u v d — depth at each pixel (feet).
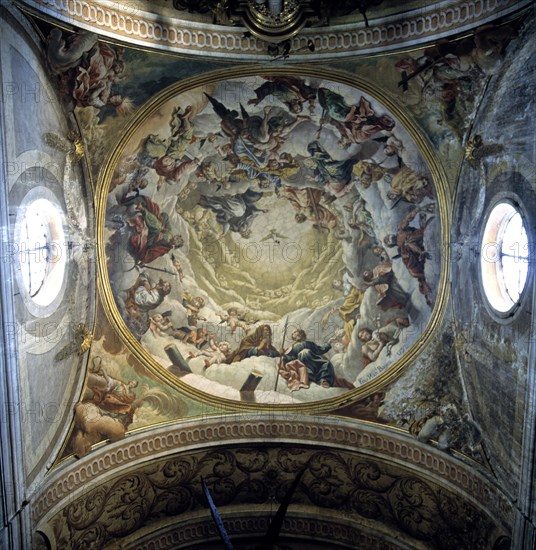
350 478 53.67
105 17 43.96
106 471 49.78
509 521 43.21
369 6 46.44
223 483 54.80
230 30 47.52
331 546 54.13
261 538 54.60
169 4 46.06
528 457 41.06
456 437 49.42
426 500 50.70
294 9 46.62
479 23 42.60
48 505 45.29
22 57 39.70
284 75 49.29
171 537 53.62
